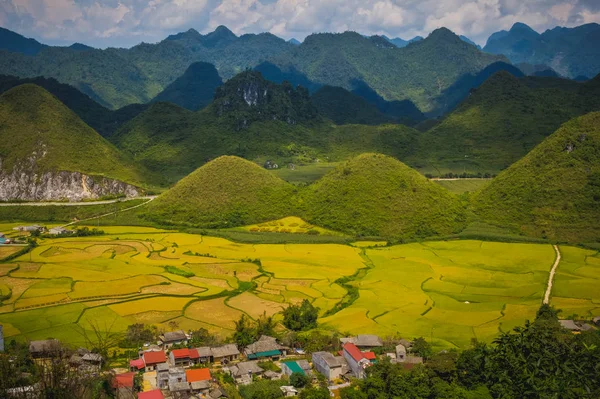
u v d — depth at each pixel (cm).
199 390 11606
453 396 10931
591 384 11081
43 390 9738
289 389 11662
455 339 14512
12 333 14775
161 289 19012
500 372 11538
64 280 19775
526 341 12419
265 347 13700
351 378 12294
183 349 13200
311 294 18688
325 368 12531
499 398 11019
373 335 14150
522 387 11044
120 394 11075
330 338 14150
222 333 15038
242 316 15612
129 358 13162
